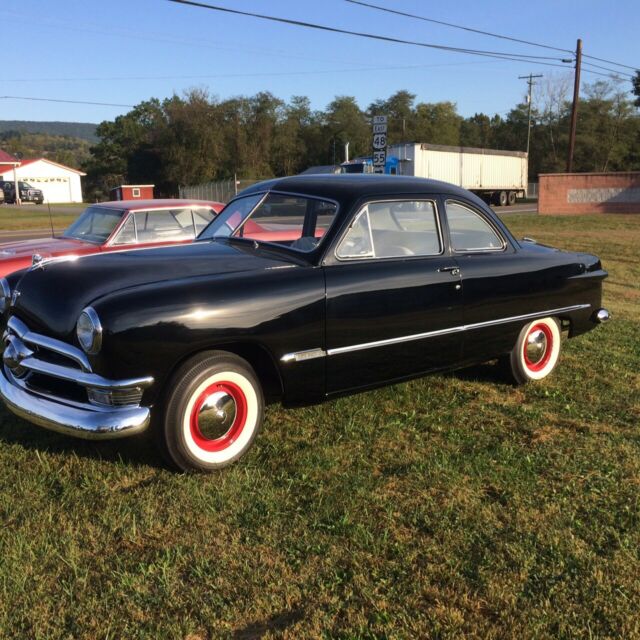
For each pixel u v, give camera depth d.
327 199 4.28
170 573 2.73
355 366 4.11
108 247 7.45
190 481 3.52
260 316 3.63
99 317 3.28
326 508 3.25
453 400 4.88
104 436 3.30
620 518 3.20
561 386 5.27
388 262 4.23
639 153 73.06
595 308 5.59
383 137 16.02
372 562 2.82
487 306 4.73
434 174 36.12
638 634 2.39
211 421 3.60
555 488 3.51
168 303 3.39
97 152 81.44
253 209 4.73
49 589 2.62
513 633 2.39
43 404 3.53
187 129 61.66
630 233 18.98
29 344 3.76
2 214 34.00
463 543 2.97
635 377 5.52
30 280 3.92
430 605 2.55
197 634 2.39
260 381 3.98
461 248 4.68
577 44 32.66
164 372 3.39
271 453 3.92
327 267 3.98
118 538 3.00
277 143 73.25
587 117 72.69
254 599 2.57
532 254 5.10
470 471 3.69
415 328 4.33
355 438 4.17
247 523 3.13
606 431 4.33
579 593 2.62
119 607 2.52
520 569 2.77
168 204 7.98
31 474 3.60
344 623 2.45
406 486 3.52
